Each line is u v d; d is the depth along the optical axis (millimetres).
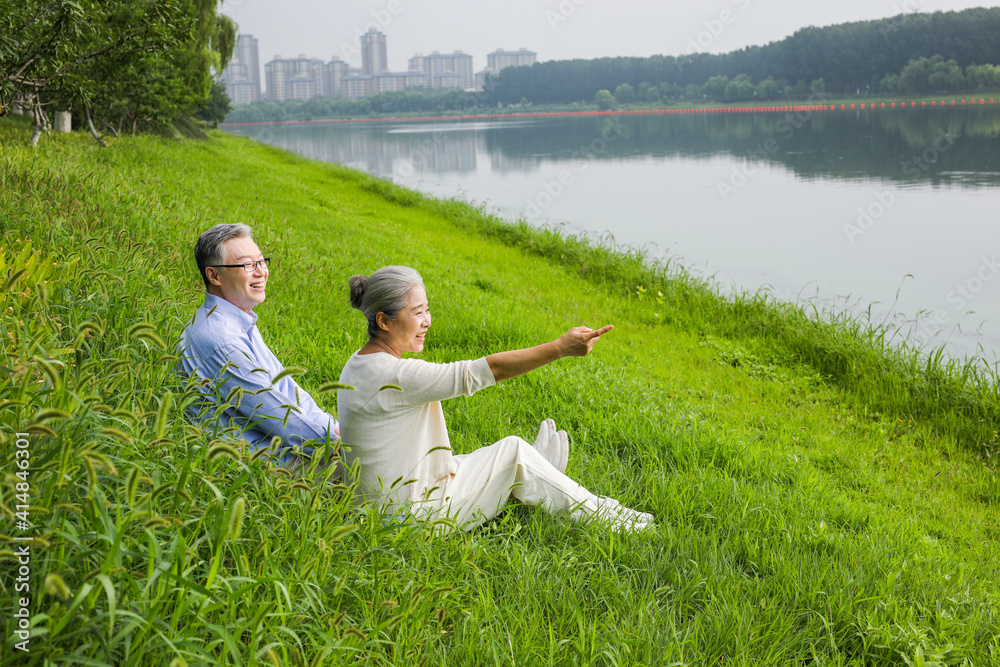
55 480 1753
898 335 10648
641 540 3305
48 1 6969
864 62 91625
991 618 3164
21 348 2230
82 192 6652
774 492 4227
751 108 105312
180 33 8570
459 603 2541
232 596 1805
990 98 78812
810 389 7395
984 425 6520
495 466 3258
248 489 2441
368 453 2912
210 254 3312
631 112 122812
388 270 2967
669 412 5383
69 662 1521
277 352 5031
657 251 16734
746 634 2725
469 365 2885
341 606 2279
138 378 2754
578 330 2889
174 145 20156
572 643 2533
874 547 3596
